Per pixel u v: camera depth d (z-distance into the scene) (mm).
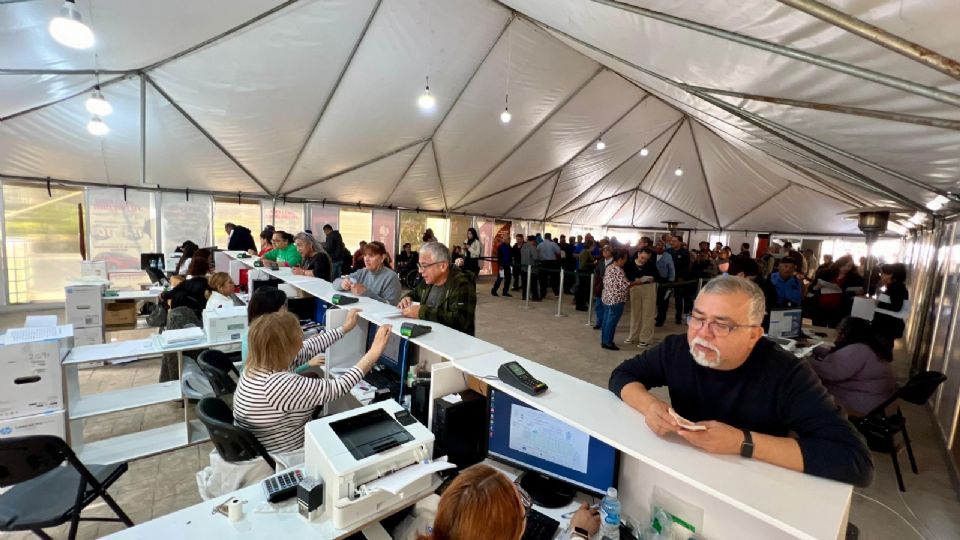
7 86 3750
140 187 6672
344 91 5562
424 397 1736
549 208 11977
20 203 5898
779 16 1563
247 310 2787
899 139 2188
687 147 9156
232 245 6664
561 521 1328
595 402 1255
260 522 1190
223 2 3746
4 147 5238
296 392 1635
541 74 5918
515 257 9820
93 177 6188
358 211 9281
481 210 11148
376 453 1238
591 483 1358
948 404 3225
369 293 3027
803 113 2357
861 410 2799
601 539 1206
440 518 771
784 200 10648
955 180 2600
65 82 4160
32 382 2279
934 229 4879
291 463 1631
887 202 4891
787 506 800
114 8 3400
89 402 2588
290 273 3932
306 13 4215
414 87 5762
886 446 2693
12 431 2227
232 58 4609
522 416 1478
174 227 7090
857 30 1320
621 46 2844
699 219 12859
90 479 1683
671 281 6406
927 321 4762
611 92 6715
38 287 6141
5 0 2445
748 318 1022
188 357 2885
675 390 1217
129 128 5410
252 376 1677
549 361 4719
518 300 8688
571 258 9555
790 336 3705
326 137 6500
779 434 1067
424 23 4660
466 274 2365
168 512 2133
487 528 726
